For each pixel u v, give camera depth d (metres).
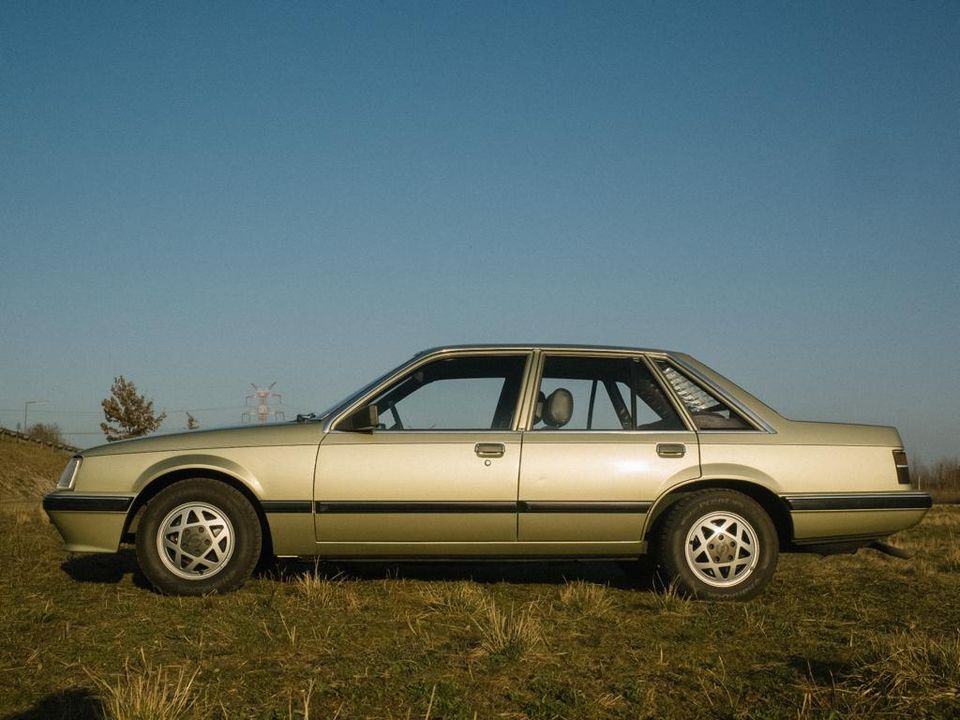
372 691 4.06
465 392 6.54
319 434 6.32
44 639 4.95
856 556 8.34
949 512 13.98
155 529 6.17
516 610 5.74
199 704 3.85
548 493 6.22
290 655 4.64
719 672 4.41
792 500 6.32
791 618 5.63
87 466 6.35
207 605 5.80
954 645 4.59
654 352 6.74
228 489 6.21
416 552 6.29
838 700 3.93
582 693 4.05
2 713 3.77
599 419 6.46
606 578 7.25
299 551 6.26
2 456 56.44
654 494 6.27
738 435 6.45
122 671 4.35
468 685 4.16
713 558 6.24
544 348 6.68
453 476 6.20
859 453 6.50
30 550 8.30
